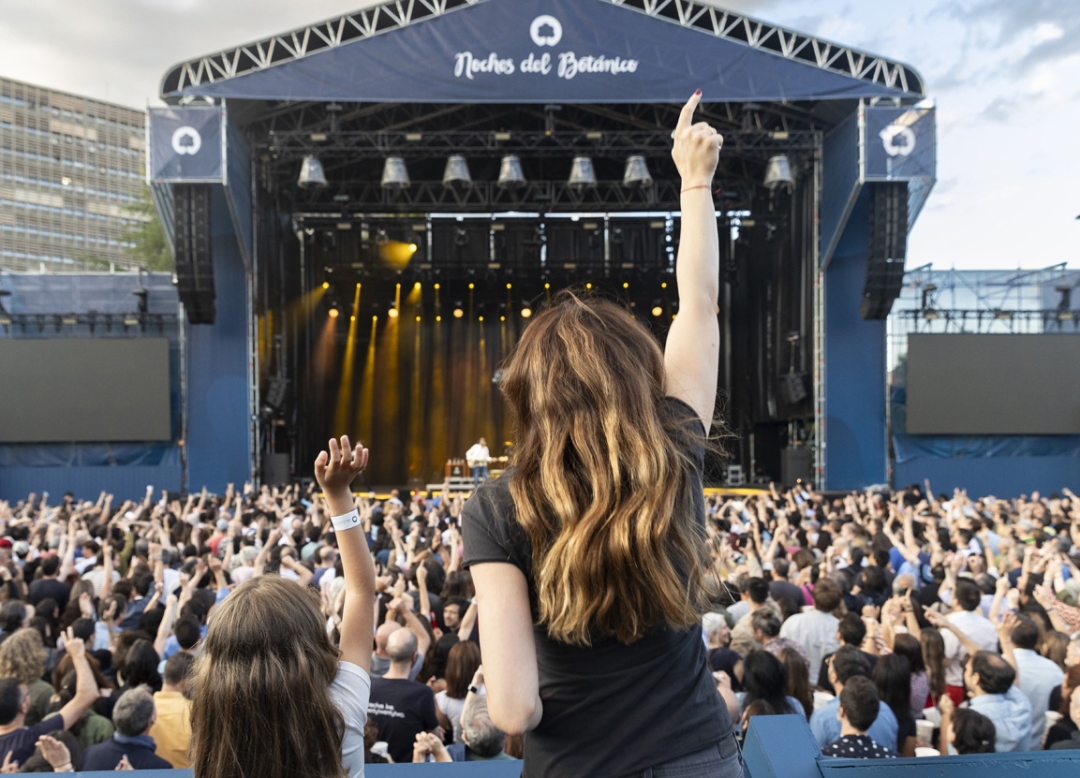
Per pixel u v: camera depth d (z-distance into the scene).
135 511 13.09
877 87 17.83
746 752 1.40
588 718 0.92
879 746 3.28
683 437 1.00
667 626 0.94
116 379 20.28
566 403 0.94
